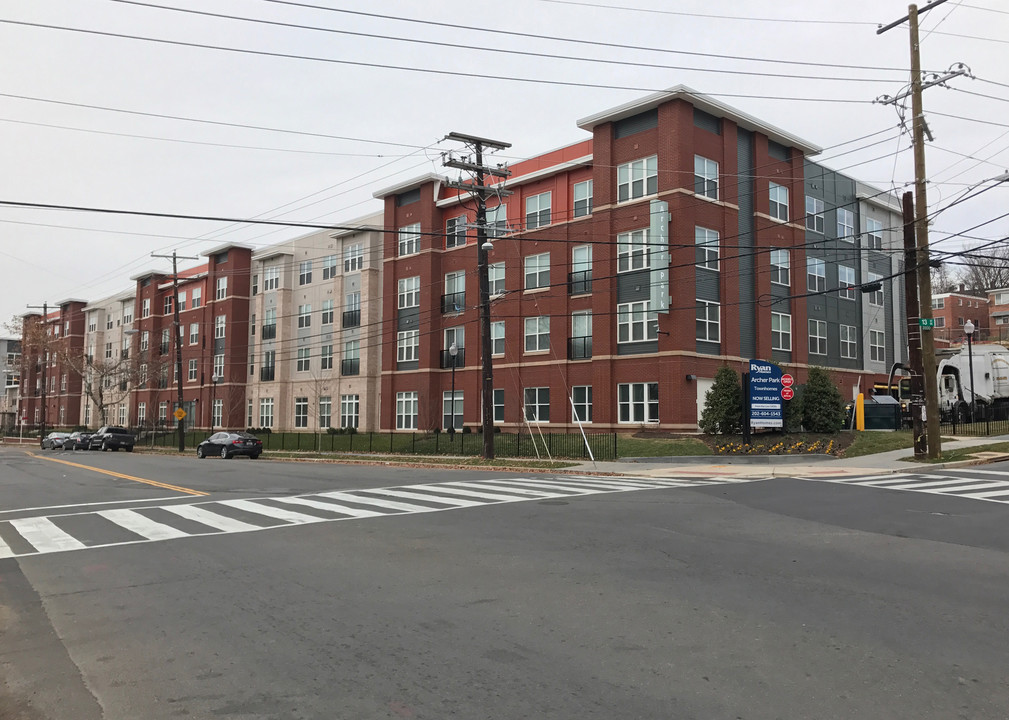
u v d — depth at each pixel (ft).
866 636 20.57
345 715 15.93
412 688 17.37
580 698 16.56
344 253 167.63
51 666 19.60
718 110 112.06
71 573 30.91
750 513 45.06
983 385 132.16
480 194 94.79
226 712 16.26
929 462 77.00
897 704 15.97
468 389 136.98
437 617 23.11
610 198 114.42
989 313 255.91
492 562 31.17
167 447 167.22
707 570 29.12
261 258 188.24
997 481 61.52
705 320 109.91
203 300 207.41
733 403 95.50
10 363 338.54
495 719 15.51
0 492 65.72
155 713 16.31
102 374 202.49
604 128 115.65
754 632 21.06
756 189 119.44
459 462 93.50
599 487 62.59
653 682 17.40
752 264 118.62
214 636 21.70
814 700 16.24
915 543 34.60
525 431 123.13
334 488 64.49
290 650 20.27
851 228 144.66
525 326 128.47
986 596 24.77
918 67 75.41
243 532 40.19
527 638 20.86
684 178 106.73
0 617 24.41
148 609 24.89
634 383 110.52
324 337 171.12
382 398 151.94
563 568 29.78
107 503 55.57
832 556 31.63
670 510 46.70
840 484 62.49
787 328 124.77
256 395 186.91
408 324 148.56
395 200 152.46
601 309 115.03
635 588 26.32
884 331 151.74
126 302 249.75
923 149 76.74
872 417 117.50
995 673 17.74
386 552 33.71
